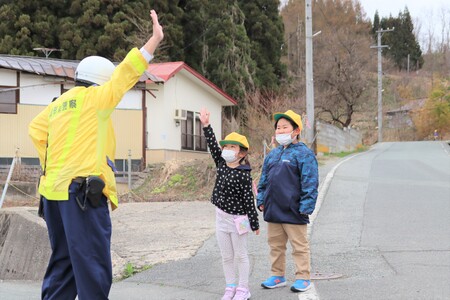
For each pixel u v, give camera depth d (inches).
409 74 3046.3
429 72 3179.1
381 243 297.0
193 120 909.2
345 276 234.2
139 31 1022.4
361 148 1482.5
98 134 148.9
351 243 300.0
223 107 1089.4
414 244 290.7
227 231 204.2
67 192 145.9
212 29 1135.0
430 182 566.9
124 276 253.1
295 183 210.5
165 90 835.4
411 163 831.1
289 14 1979.6
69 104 150.3
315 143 896.3
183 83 885.2
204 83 919.7
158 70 840.3
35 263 289.9
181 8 1157.7
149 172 732.0
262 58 1230.9
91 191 144.0
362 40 1748.3
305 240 213.3
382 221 361.7
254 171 605.3
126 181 706.8
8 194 567.8
